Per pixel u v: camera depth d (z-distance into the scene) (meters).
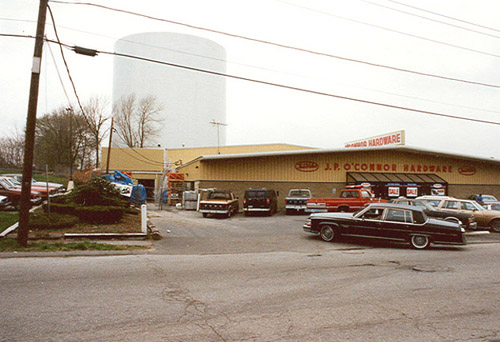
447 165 37.53
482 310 6.01
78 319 5.27
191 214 26.91
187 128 84.81
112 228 14.70
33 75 11.51
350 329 5.08
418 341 4.72
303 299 6.47
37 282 7.25
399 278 8.20
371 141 39.78
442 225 12.79
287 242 14.30
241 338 4.71
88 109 53.50
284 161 33.31
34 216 15.40
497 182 38.91
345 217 14.21
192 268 9.02
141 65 83.31
